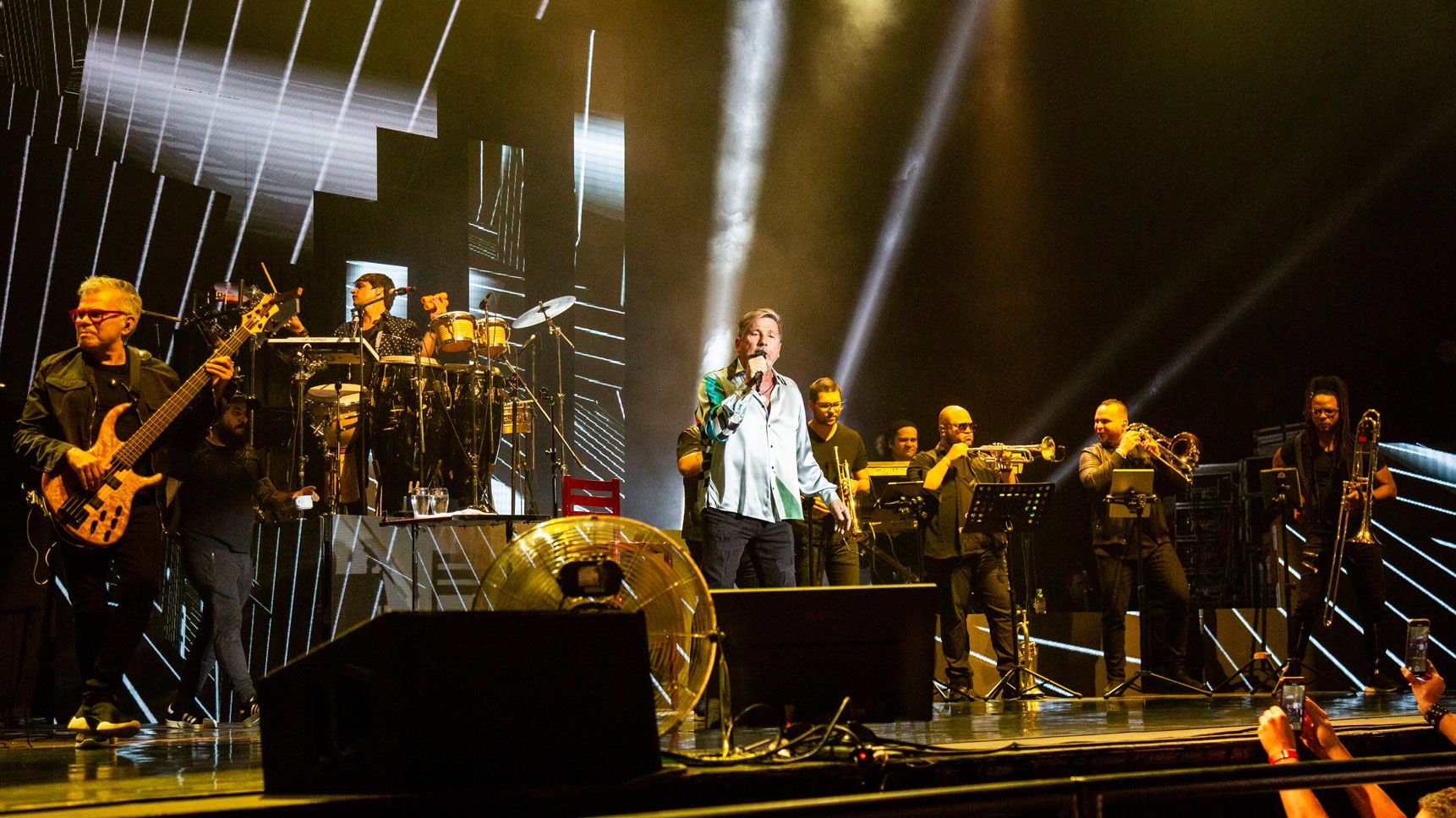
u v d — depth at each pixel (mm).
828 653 2807
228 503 5453
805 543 5891
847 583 5922
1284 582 6969
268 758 2244
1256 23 10031
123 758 3402
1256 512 7453
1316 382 6262
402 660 2014
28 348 7996
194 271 8883
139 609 4008
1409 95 9461
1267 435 10266
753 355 4395
